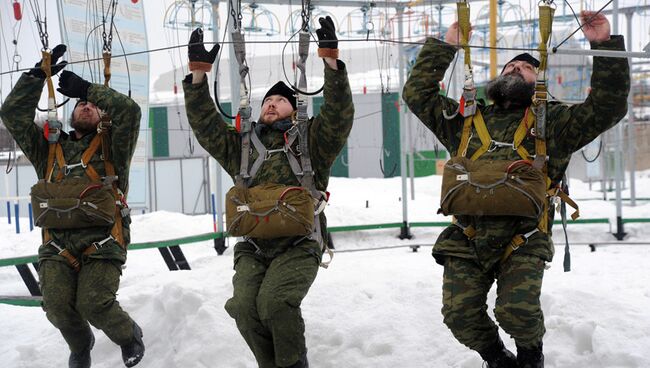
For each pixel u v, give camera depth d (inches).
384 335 188.4
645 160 993.5
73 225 168.6
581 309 187.3
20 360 207.5
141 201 425.1
